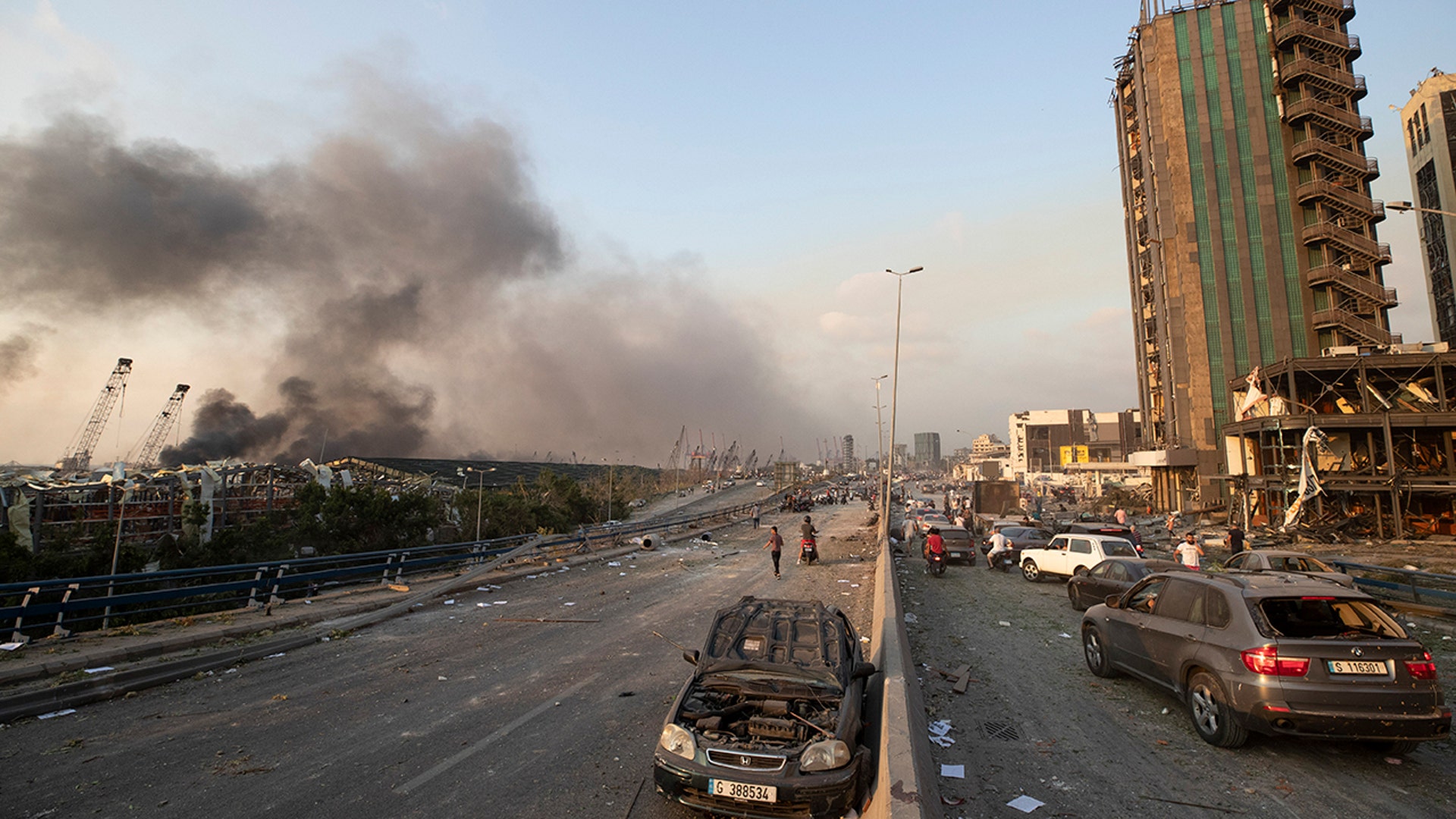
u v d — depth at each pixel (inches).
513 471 4830.2
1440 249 3420.3
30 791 224.1
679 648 446.6
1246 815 212.8
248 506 1092.5
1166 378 2495.1
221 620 500.7
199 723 295.9
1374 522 1290.6
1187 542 714.8
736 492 4384.8
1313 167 2365.9
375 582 746.8
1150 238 2613.2
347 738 278.2
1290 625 264.4
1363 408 1395.2
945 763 257.6
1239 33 2480.3
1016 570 988.6
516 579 838.5
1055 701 336.5
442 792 224.7
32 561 642.2
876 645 398.9
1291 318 2299.5
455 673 388.8
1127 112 2987.2
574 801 218.7
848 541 1455.5
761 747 204.4
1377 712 235.8
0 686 321.7
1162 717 310.8
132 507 947.3
